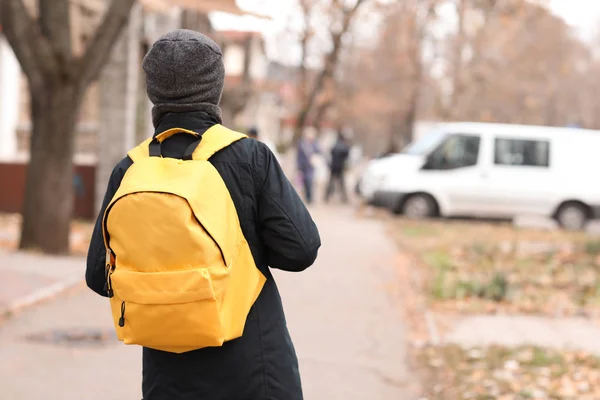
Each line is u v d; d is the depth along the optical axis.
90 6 23.36
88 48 12.62
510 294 10.62
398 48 43.53
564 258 14.11
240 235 2.89
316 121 35.78
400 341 8.33
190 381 2.90
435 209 22.17
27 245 12.73
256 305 2.96
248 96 29.38
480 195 21.77
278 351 2.97
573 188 21.61
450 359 7.57
